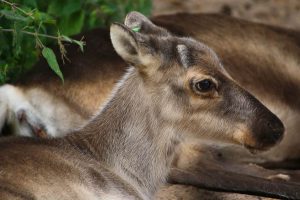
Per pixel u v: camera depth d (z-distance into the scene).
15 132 12.05
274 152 13.28
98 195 10.05
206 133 10.67
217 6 18.88
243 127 10.57
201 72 10.48
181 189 11.91
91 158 10.42
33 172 9.57
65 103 12.09
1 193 9.05
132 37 10.19
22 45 12.45
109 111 10.67
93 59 12.42
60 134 12.05
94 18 13.92
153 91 10.55
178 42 10.61
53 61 11.16
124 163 10.59
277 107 13.35
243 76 13.20
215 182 11.90
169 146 10.77
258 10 19.05
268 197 11.80
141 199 10.50
